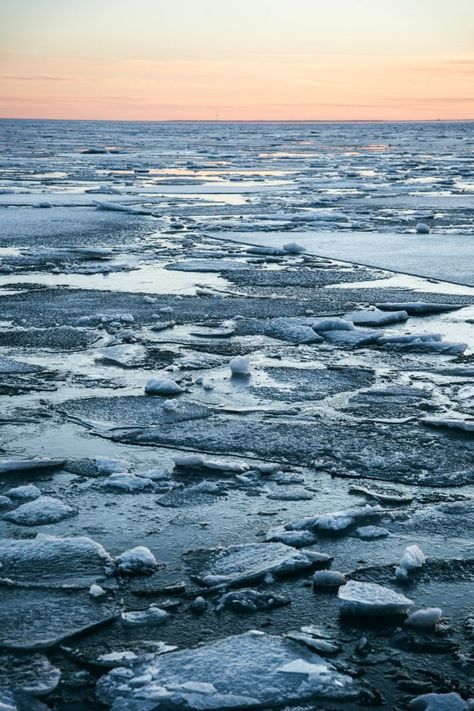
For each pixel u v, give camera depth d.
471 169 39.09
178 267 12.78
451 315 9.50
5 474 5.13
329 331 8.59
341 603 3.63
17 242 15.38
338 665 3.28
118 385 6.86
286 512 4.64
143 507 4.69
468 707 3.01
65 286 11.25
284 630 3.53
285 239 15.96
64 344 8.14
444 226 17.86
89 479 5.06
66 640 3.45
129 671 3.23
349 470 5.20
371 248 14.71
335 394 6.66
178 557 4.14
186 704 3.05
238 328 8.84
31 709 3.04
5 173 35.97
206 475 5.12
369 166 42.44
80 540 4.25
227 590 3.83
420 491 4.93
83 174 35.66
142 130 144.38
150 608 3.65
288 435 5.76
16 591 3.82
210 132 130.62
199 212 20.78
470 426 5.84
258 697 3.09
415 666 3.29
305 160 48.22
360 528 4.42
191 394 6.64
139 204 22.77
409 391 6.71
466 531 4.44
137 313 9.53
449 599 3.78
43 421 6.02
